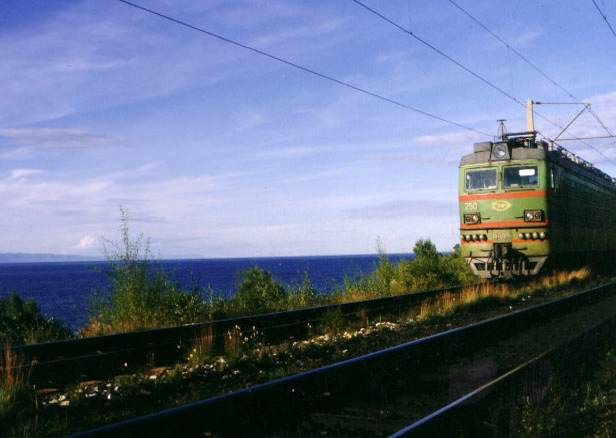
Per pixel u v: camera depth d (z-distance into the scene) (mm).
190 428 5074
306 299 16078
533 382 6070
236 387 7191
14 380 6680
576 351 7559
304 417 5641
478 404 5285
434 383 7105
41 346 8469
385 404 6168
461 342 9273
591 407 5840
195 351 8781
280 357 8859
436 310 14016
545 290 18750
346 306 13656
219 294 14180
